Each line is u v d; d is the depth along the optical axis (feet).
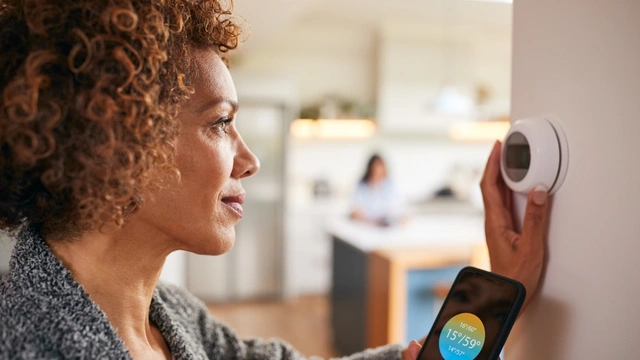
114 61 1.46
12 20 1.57
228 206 1.90
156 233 1.81
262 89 14.57
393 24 16.75
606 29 1.74
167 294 2.40
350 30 17.62
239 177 1.97
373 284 10.07
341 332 11.76
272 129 14.87
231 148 1.91
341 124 17.52
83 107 1.43
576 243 1.90
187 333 2.30
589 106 1.82
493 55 18.57
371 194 13.75
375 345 10.00
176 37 1.69
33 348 1.55
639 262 1.64
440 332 2.01
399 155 18.76
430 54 17.39
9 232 1.82
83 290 1.69
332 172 18.28
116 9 1.45
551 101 2.00
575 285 1.90
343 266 11.71
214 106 1.79
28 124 1.40
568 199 1.93
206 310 2.60
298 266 16.56
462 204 17.87
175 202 1.76
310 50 17.67
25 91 1.38
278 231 15.26
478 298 1.95
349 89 18.02
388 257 9.52
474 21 15.92
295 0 7.98
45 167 1.49
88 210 1.53
